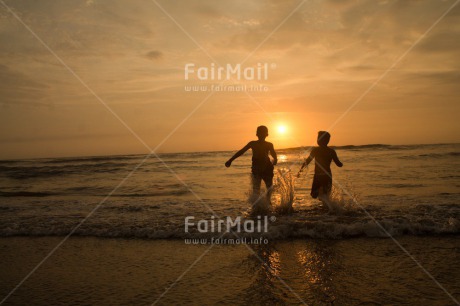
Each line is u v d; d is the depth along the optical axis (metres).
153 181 12.20
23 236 4.91
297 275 3.22
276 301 2.70
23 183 13.20
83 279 3.29
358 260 3.57
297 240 4.37
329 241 4.29
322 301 2.67
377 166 14.52
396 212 5.52
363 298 2.70
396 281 3.01
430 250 3.82
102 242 4.55
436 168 13.08
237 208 6.48
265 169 6.13
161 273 3.40
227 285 3.05
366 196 7.29
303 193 8.00
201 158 26.59
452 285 2.90
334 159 6.21
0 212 6.55
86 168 19.31
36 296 2.93
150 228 4.95
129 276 3.34
